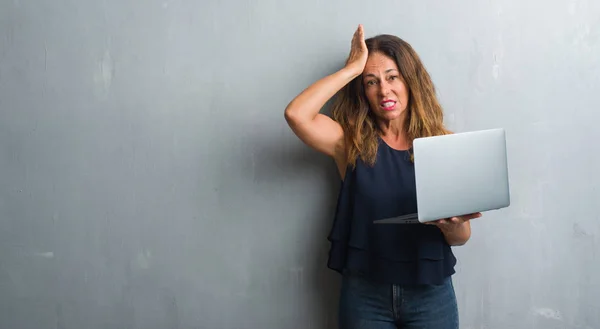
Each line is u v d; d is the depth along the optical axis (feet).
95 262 6.01
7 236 5.96
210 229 5.97
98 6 5.73
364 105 5.27
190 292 6.03
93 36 5.76
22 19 5.74
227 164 5.91
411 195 4.98
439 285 4.96
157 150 5.89
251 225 5.97
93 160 5.90
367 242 5.02
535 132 5.99
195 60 5.79
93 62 5.79
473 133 4.39
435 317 5.01
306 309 6.05
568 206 6.09
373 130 5.21
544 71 5.93
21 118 5.84
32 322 6.07
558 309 6.20
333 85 4.95
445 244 5.08
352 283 5.19
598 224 6.13
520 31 5.88
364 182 5.00
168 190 5.93
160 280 6.03
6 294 6.02
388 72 5.07
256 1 5.72
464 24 5.83
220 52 5.77
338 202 5.26
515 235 6.10
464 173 4.35
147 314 6.06
